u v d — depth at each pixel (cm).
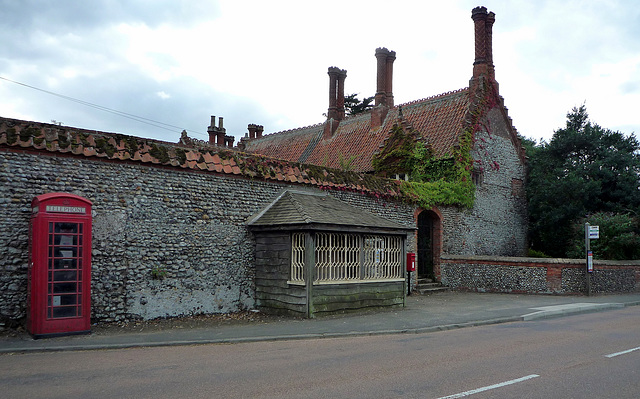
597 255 2080
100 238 1093
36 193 1022
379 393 575
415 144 2211
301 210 1268
